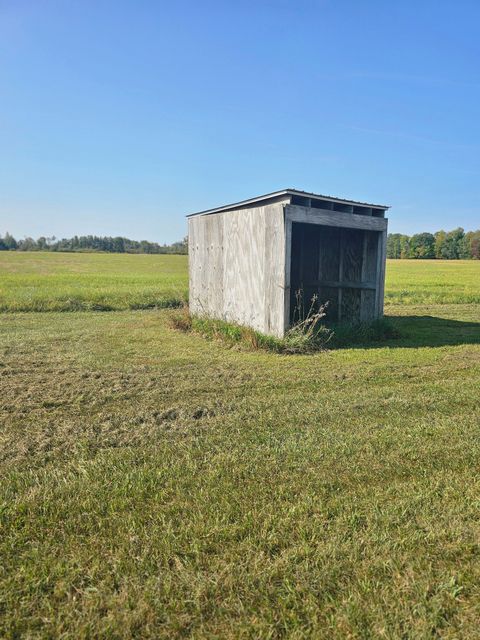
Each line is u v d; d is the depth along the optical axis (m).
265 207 7.20
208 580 1.91
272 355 6.43
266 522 2.30
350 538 2.20
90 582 1.92
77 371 5.38
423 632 1.67
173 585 1.88
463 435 3.46
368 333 7.88
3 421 3.74
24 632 1.67
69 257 54.50
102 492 2.60
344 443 3.29
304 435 3.45
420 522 2.34
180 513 2.40
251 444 3.28
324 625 1.70
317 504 2.48
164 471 2.86
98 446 3.27
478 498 2.58
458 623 1.72
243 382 4.95
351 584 1.90
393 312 12.47
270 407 4.12
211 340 7.59
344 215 7.64
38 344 7.16
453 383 4.95
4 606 1.79
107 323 9.66
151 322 9.84
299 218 7.00
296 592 1.85
